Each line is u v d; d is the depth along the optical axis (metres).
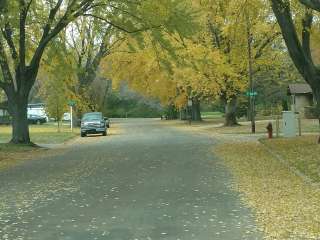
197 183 15.18
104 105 82.25
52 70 32.47
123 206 11.70
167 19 26.83
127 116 118.19
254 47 46.41
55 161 23.38
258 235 8.90
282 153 23.27
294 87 68.31
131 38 31.12
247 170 18.14
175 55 28.11
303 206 11.35
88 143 37.41
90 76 55.66
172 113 96.44
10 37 30.62
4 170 20.22
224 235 8.91
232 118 54.16
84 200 12.62
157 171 18.30
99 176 17.25
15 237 9.02
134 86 66.94
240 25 31.06
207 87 48.81
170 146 30.78
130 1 27.52
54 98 52.28
